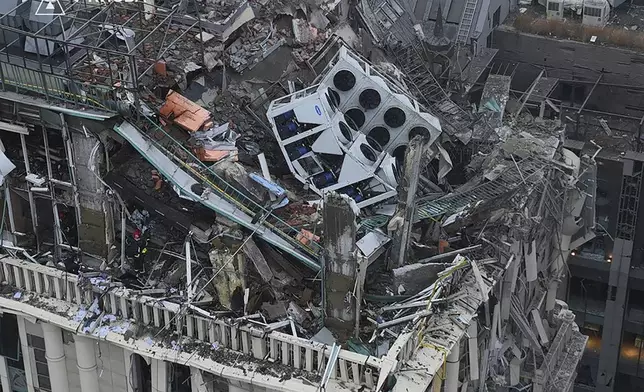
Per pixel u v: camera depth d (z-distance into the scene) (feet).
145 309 109.60
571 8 216.95
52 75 109.81
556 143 142.61
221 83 130.31
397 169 122.31
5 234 120.06
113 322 110.83
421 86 145.07
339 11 148.15
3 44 117.70
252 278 110.32
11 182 116.88
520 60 214.28
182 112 118.93
